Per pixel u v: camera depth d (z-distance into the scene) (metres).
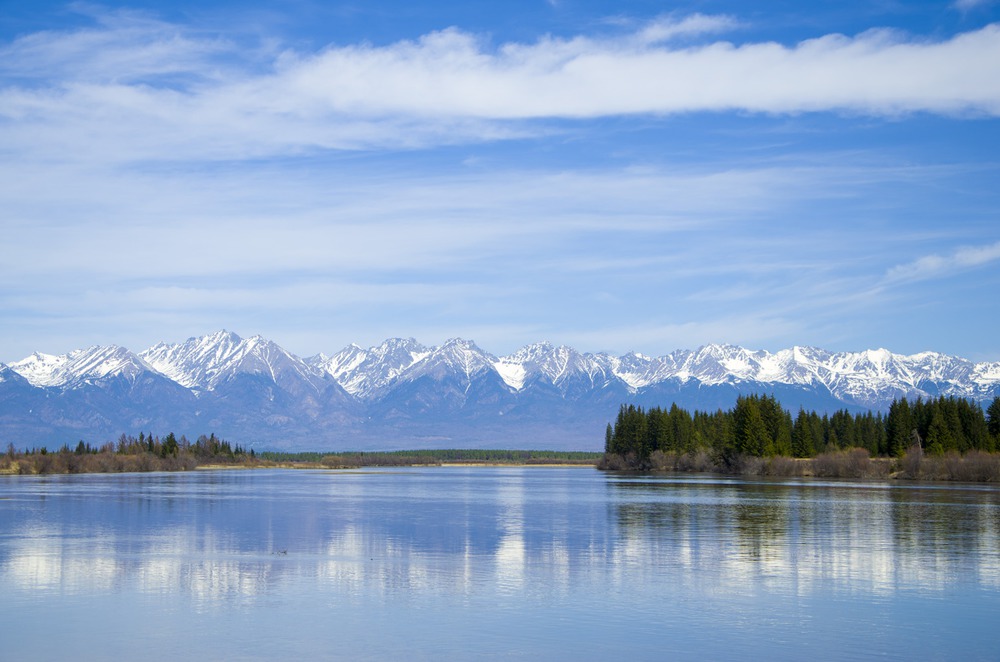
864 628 55.59
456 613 59.28
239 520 116.81
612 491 186.38
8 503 148.00
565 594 65.06
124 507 139.38
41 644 52.19
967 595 64.81
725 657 49.75
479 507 141.12
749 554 83.75
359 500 160.38
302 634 54.19
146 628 55.53
